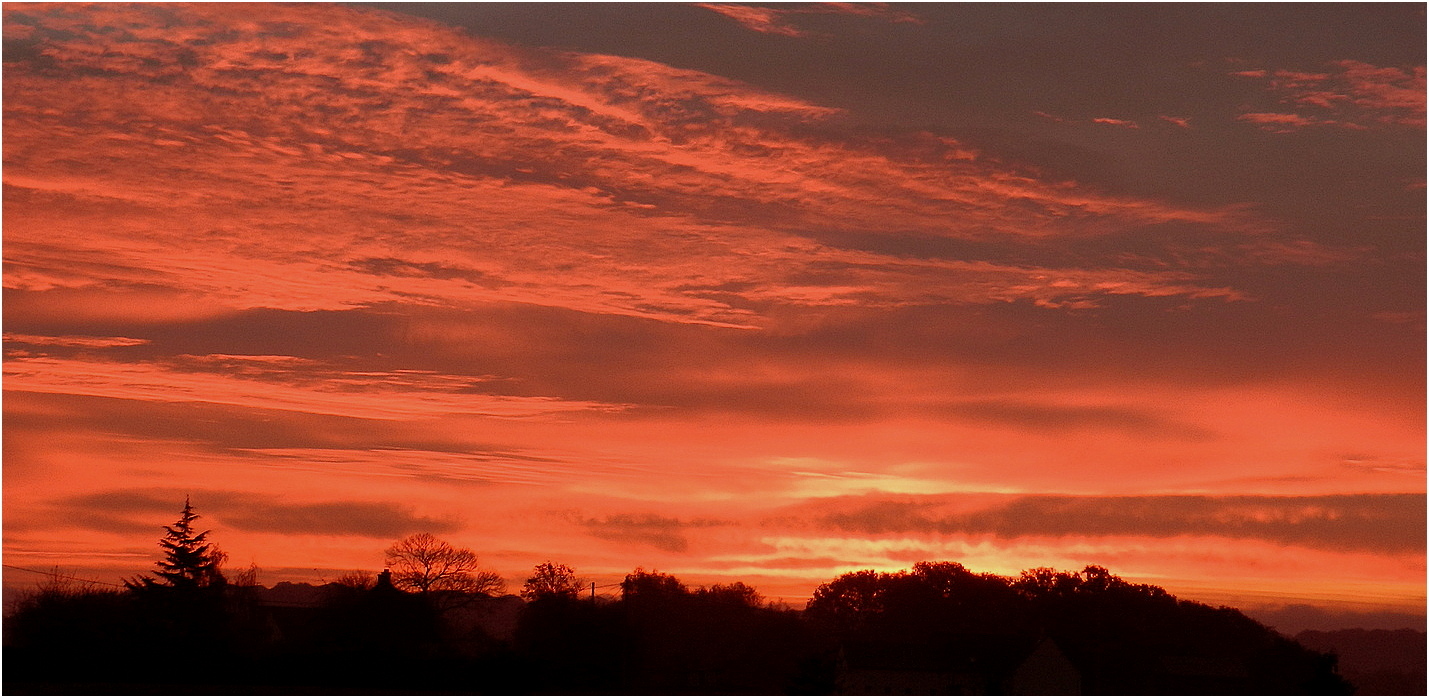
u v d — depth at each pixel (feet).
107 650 236.22
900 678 320.91
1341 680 287.07
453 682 231.50
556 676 250.98
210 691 210.79
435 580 309.83
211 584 297.74
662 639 352.49
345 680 224.53
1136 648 367.66
